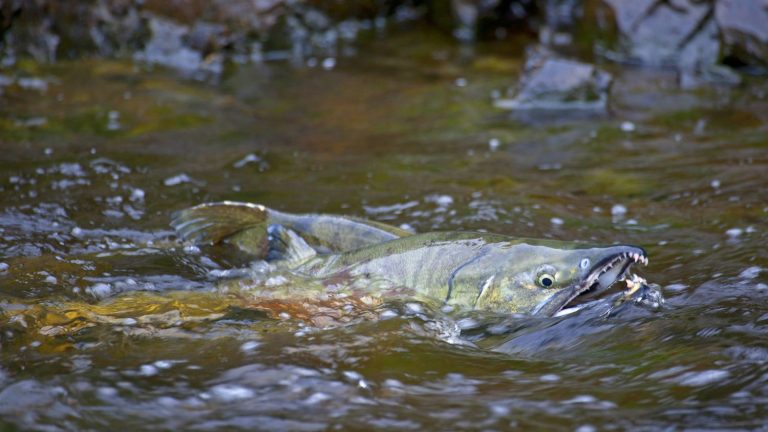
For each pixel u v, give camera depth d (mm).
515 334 7918
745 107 16375
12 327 7758
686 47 19078
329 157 13633
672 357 7234
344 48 20828
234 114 15859
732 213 10891
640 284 8438
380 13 22141
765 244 9781
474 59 19875
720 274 9008
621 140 14586
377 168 13086
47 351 7367
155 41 19391
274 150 13883
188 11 19531
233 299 8586
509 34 21797
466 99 17031
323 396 6715
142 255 9695
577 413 6438
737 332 7590
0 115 14992
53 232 10266
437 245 8648
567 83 16594
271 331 7879
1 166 12453
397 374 7109
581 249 8172
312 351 7469
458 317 8203
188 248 9914
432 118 15891
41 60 18672
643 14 19562
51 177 12133
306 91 17547
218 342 7625
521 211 11203
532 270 8180
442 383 6988
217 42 19578
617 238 10227
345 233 9219
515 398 6711
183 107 16062
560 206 11430
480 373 7172
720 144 14148
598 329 7863
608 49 19891
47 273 9055
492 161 13508
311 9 20781
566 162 13445
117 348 7469
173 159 13219
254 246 9664
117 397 6625
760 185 11953
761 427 6070
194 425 6277
